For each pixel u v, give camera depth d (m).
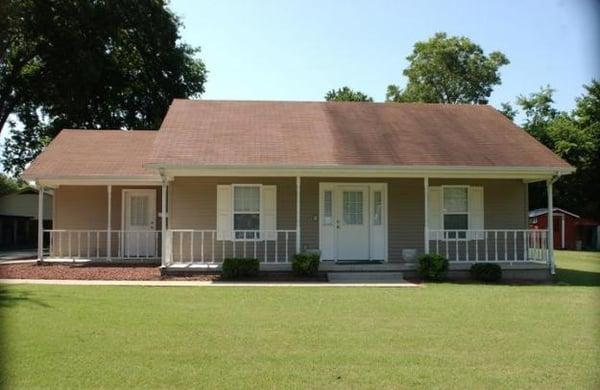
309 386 6.59
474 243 19.14
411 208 19.06
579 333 9.39
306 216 18.80
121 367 7.29
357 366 7.39
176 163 16.48
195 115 20.38
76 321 10.11
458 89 54.81
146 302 12.27
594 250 38.91
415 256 17.44
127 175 19.55
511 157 18.08
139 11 34.62
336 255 18.83
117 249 21.16
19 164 39.53
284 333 9.28
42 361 7.55
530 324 10.11
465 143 19.11
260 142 18.28
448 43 53.97
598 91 42.22
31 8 30.84
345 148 18.14
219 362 7.55
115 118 38.41
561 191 42.50
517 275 17.30
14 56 33.66
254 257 17.72
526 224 19.38
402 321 10.34
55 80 33.16
